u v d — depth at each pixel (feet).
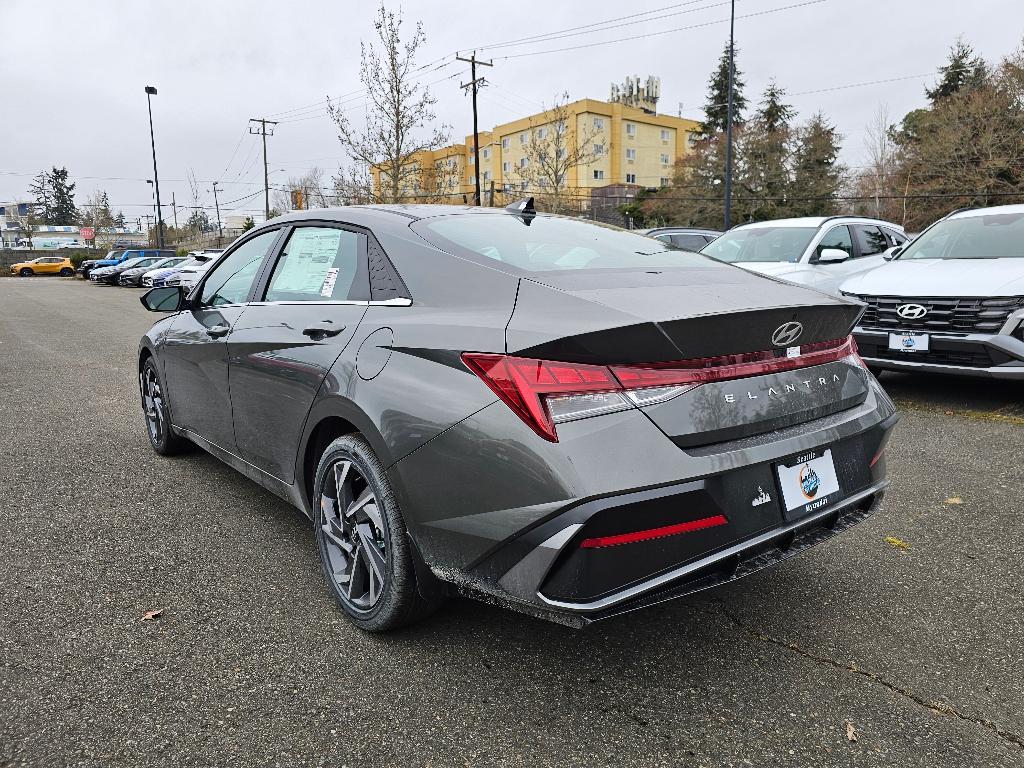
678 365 6.57
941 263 20.02
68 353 31.78
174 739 6.45
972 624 8.46
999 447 15.20
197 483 13.47
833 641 8.13
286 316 9.77
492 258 8.04
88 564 10.04
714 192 143.84
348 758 6.24
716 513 6.48
